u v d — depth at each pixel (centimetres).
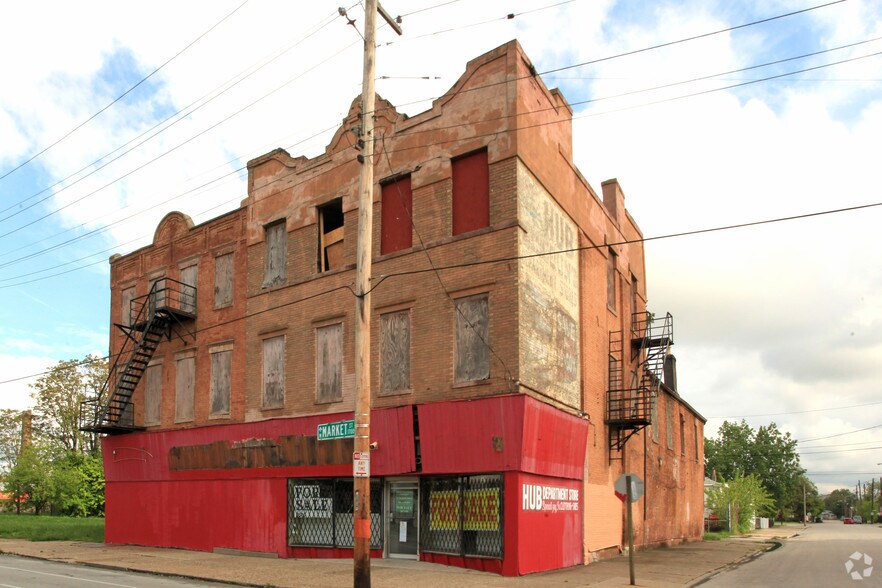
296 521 2100
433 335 1875
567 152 2225
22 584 1435
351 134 2170
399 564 1777
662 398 3231
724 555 2570
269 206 2398
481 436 1719
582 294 2266
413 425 1850
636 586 1539
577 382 2169
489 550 1686
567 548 1936
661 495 3086
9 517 4222
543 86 2030
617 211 2794
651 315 2878
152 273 2834
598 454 2286
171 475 2517
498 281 1781
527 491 1706
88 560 1995
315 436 2069
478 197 1873
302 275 2238
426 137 1995
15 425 5659
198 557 2108
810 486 13050
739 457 9481
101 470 5256
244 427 2286
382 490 1920
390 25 1514
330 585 1447
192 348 2578
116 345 2950
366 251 1391
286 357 2231
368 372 1359
